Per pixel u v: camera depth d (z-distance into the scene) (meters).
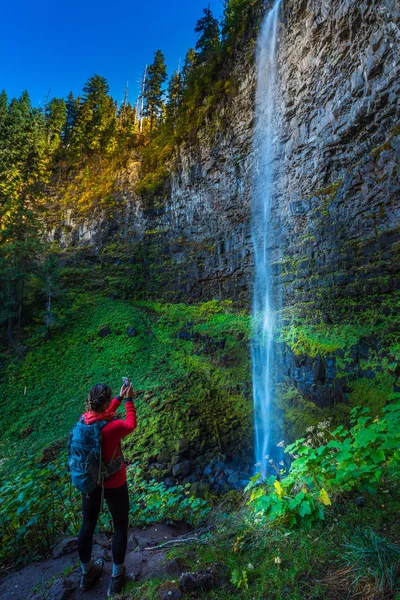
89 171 45.78
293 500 3.37
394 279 13.38
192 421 16.03
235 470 13.57
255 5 26.77
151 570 3.39
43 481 4.85
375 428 4.23
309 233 18.95
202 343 23.64
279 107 22.61
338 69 17.61
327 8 18.17
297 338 17.80
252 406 17.28
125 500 3.17
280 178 22.34
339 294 15.98
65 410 19.41
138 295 32.94
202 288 28.31
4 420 19.39
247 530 3.46
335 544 2.91
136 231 36.34
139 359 23.66
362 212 15.65
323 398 14.49
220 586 2.75
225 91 28.69
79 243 40.00
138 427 15.72
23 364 25.06
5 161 46.22
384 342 13.16
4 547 4.24
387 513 3.21
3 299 29.67
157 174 35.75
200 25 39.00
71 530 4.67
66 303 32.53
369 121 15.91
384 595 2.25
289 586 2.55
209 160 29.66
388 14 14.24
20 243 29.98
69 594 3.14
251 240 24.59
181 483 12.79
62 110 60.44
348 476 3.68
